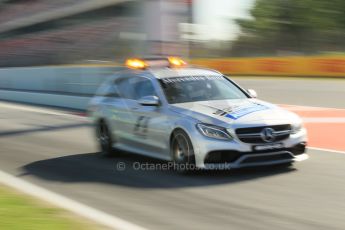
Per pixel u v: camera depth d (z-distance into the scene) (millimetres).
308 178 8344
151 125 9500
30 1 54594
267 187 7840
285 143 8500
